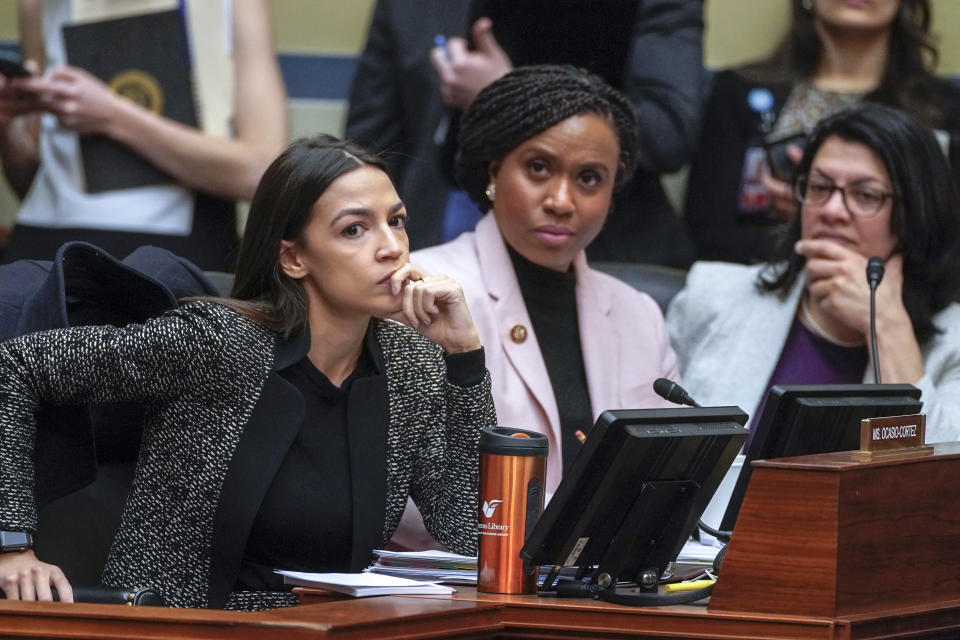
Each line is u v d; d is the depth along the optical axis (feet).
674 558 25.40
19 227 43.98
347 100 55.98
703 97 54.75
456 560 26.43
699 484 24.79
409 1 49.11
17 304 30.04
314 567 28.40
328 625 19.79
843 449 27.48
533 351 36.19
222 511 27.43
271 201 28.19
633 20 43.29
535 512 24.53
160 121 43.16
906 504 23.38
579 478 23.27
